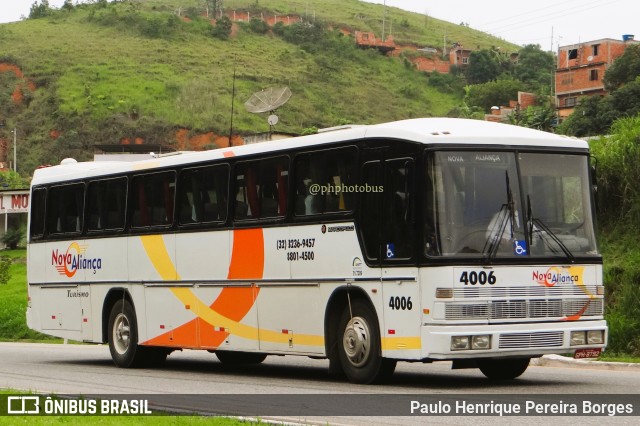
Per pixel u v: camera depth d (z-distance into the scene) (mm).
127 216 19281
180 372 18109
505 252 13219
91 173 20391
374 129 14055
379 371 13961
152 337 18609
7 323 36156
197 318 17453
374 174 13969
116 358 19562
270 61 147375
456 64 157875
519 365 15133
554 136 13992
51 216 21562
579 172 14000
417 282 13141
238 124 119438
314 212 14992
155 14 162000
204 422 10117
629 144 24062
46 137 120625
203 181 17422
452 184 13227
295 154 15422
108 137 118062
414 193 13281
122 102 124875
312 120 125875
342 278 14391
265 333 15914
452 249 13016
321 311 14797
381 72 150375
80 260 20578
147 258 18703
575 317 13531
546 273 13391
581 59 100188
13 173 100875
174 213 18047
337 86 141625
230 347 16656
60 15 167125
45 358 22953
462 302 12883
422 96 144500
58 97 127625
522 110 103125
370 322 14062
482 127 13945
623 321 20359
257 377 16562
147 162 18875
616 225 23938
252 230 16172
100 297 20016
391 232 13617
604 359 18031
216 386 14883
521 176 13562
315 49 153500
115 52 144750
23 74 136125
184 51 146875
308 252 15039
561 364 17984
